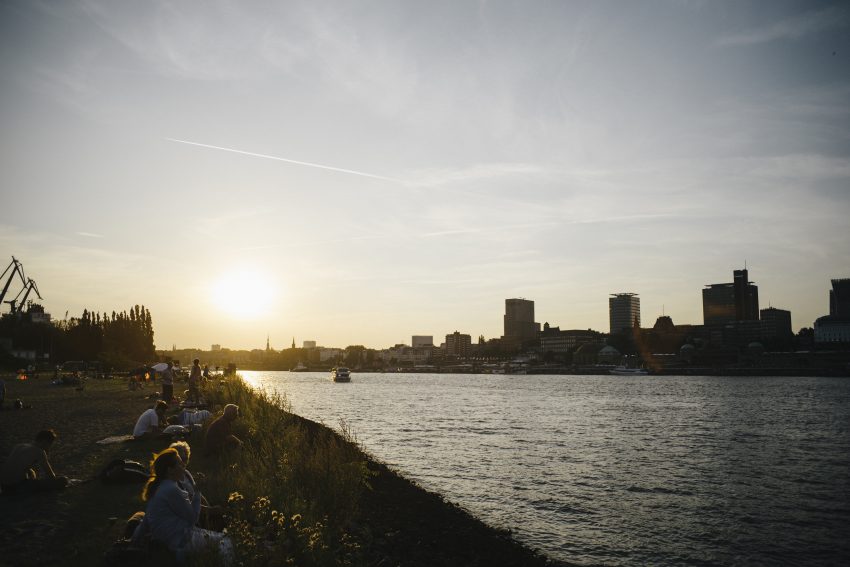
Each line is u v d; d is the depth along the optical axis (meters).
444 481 31.64
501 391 165.75
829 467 38.19
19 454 15.18
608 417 76.00
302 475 15.95
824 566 19.41
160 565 9.74
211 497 14.15
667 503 27.44
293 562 10.25
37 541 11.34
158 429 24.00
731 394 146.62
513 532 22.05
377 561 13.94
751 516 25.33
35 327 148.75
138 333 152.00
